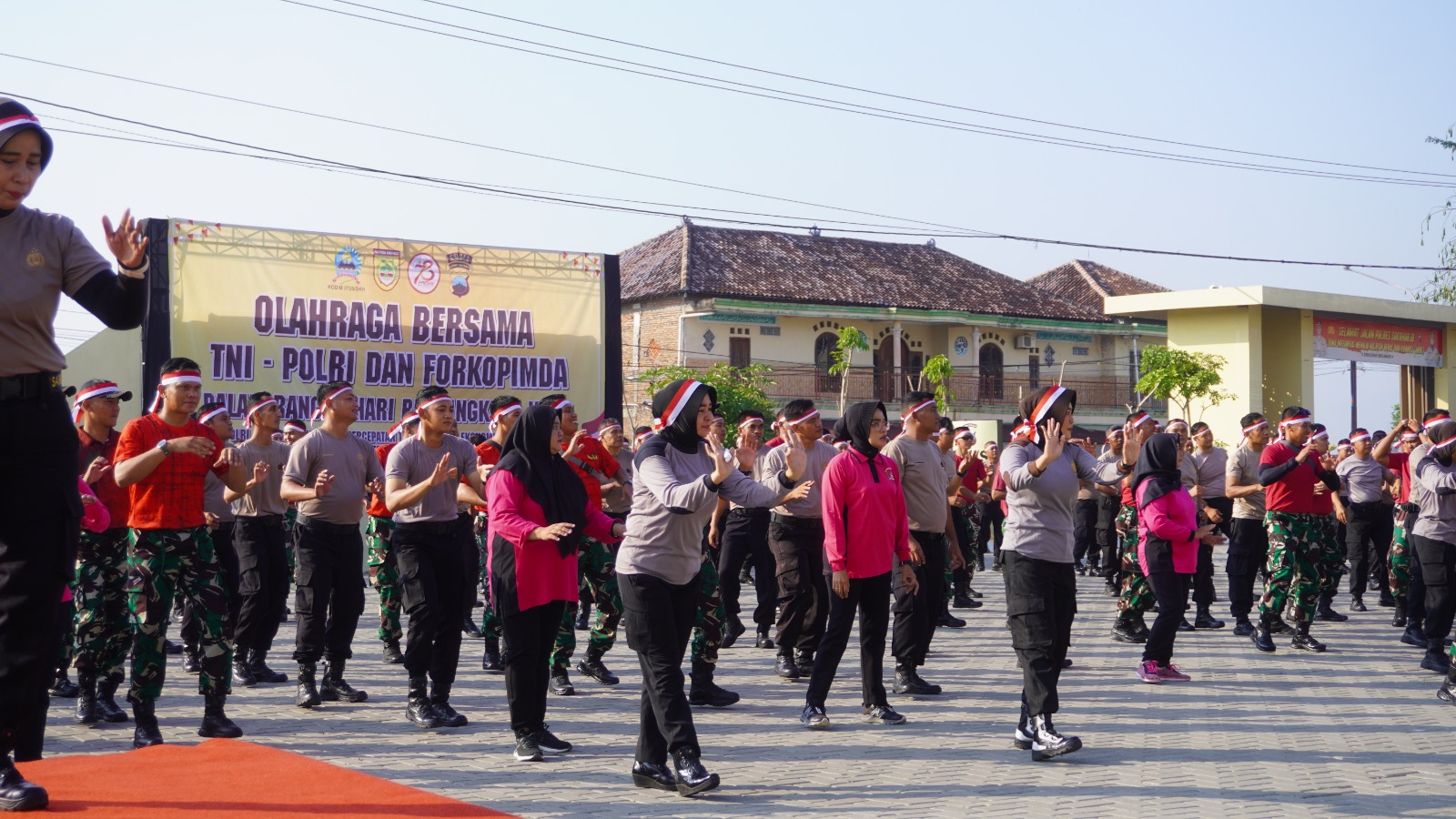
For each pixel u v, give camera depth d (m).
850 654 11.98
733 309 39.41
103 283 5.10
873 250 46.62
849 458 8.40
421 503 8.27
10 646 5.21
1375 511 15.58
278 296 20.20
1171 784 6.75
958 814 6.07
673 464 6.71
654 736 6.59
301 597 8.86
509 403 10.20
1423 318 34.62
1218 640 13.06
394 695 9.51
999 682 10.30
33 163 4.93
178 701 9.11
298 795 5.97
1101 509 17.38
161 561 7.35
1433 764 7.35
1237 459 13.00
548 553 7.11
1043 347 45.53
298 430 12.98
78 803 5.62
